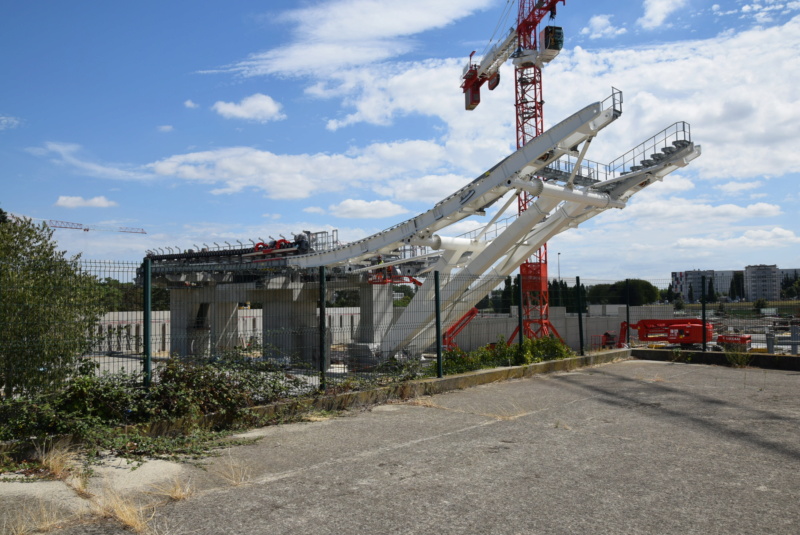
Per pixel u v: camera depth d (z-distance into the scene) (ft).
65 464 22.33
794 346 62.34
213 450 25.45
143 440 25.52
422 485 20.21
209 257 140.77
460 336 88.94
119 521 16.78
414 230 84.28
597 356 60.75
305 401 33.76
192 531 16.06
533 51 144.46
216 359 33.04
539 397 40.11
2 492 19.38
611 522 16.63
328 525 16.48
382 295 105.19
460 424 31.14
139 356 29.35
